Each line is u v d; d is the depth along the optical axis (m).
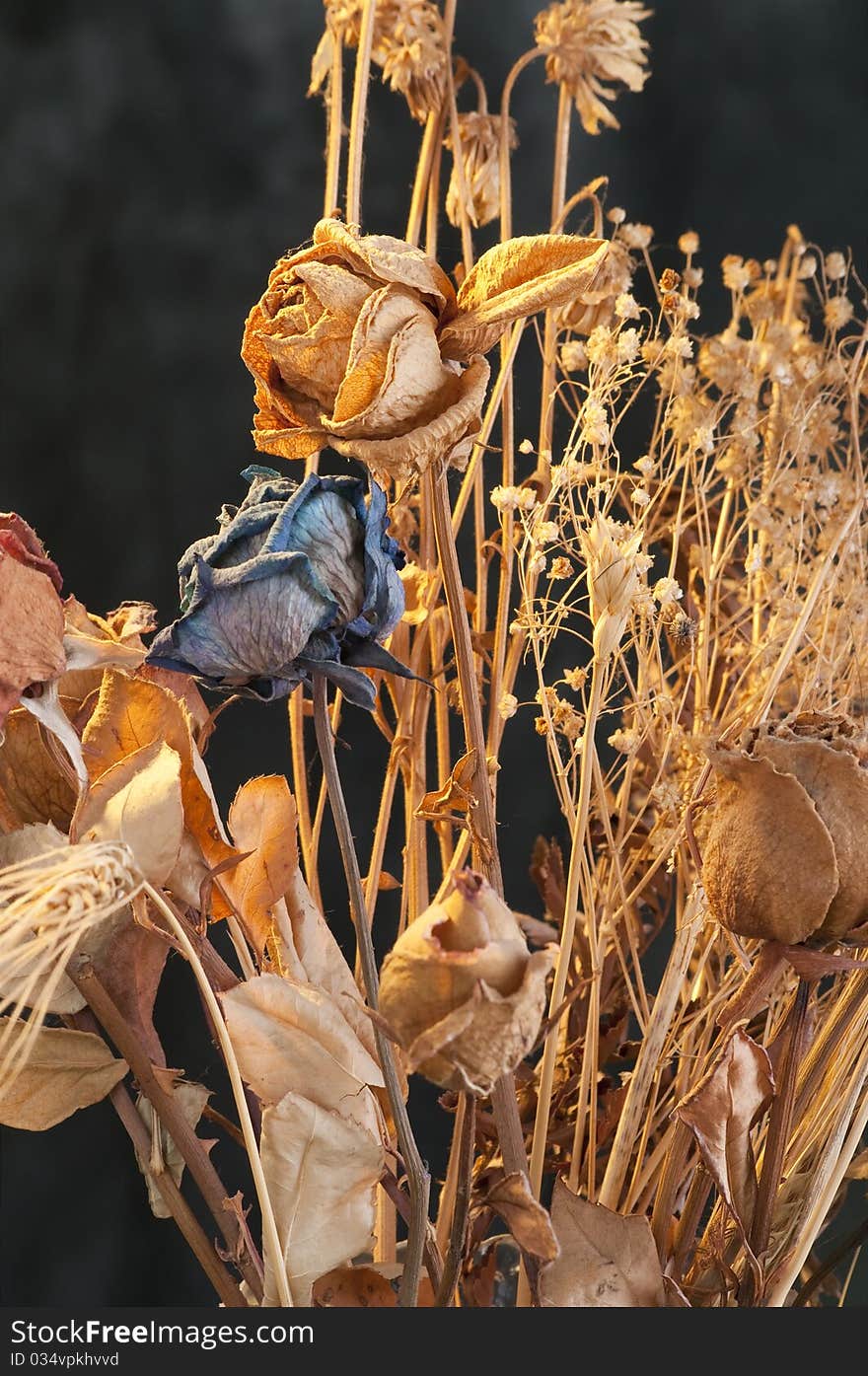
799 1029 0.50
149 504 1.42
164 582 1.42
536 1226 0.47
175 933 0.51
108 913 0.47
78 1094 0.51
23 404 1.41
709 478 0.60
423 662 0.59
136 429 1.43
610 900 0.57
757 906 0.49
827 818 0.48
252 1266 0.51
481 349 0.49
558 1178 0.53
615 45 0.62
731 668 0.62
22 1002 0.46
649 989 0.68
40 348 1.42
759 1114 0.51
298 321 0.48
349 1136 0.50
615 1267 0.51
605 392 0.56
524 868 1.25
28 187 1.42
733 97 1.37
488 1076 0.44
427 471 0.50
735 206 1.37
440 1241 0.55
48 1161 1.28
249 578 0.47
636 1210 0.55
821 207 1.38
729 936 0.54
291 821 0.53
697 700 0.58
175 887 0.51
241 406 1.44
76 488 1.42
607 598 0.52
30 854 0.50
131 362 1.43
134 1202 1.29
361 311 0.48
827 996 0.57
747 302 0.65
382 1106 0.54
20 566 0.48
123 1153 1.30
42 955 0.50
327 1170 0.50
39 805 0.52
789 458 0.61
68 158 1.42
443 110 0.62
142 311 1.44
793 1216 0.53
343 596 0.47
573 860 0.53
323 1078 0.51
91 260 1.43
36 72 1.41
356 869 0.49
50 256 1.42
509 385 0.58
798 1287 0.59
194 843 0.51
